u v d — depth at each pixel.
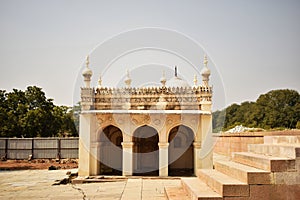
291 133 9.57
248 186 6.29
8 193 11.38
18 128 29.62
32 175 16.17
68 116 34.12
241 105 46.31
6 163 21.92
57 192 11.46
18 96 32.62
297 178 6.27
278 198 6.25
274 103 40.75
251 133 14.45
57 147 23.44
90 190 11.74
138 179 13.90
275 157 6.79
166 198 8.72
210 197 6.34
